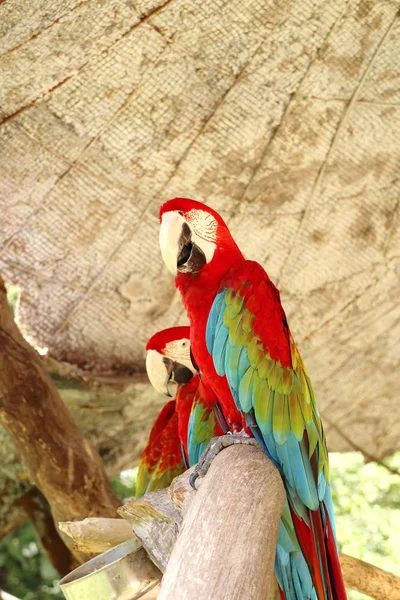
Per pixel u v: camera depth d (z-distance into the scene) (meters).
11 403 4.96
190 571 2.04
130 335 5.93
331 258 5.64
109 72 4.79
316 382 6.16
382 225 5.51
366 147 5.18
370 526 8.18
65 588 2.94
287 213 5.48
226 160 5.23
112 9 4.49
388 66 4.84
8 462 6.04
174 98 4.96
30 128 4.99
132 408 6.01
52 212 5.38
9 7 4.41
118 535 3.62
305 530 2.91
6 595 5.20
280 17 4.62
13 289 7.60
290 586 2.91
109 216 5.43
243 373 3.10
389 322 5.85
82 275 5.66
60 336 5.84
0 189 5.24
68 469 5.08
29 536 9.14
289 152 5.21
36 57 4.65
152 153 5.17
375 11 4.61
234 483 2.39
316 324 5.88
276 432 2.98
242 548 2.11
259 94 4.97
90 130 5.03
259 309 3.21
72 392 5.82
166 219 3.54
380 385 6.18
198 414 3.94
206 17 4.59
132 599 2.90
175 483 2.88
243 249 5.65
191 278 3.46
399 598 4.02
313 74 4.88
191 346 3.45
